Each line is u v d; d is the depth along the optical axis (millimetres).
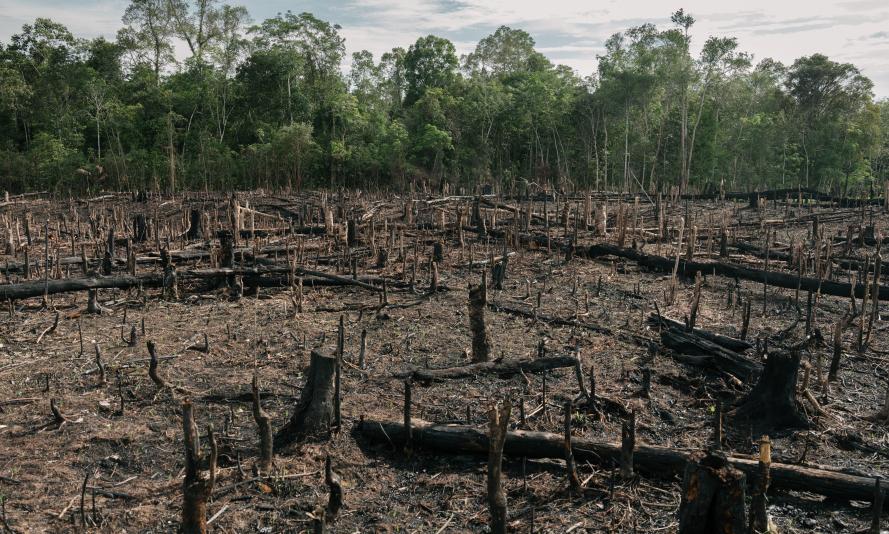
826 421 6523
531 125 53812
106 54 50438
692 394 7305
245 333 9445
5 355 8344
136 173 44812
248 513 5012
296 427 6098
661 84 48406
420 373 7594
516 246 16469
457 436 5852
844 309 11000
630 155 52531
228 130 52125
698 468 4172
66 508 4992
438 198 27703
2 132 48062
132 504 5098
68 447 5906
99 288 11797
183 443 6043
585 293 11789
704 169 52219
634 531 4797
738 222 20844
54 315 10391
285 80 50531
